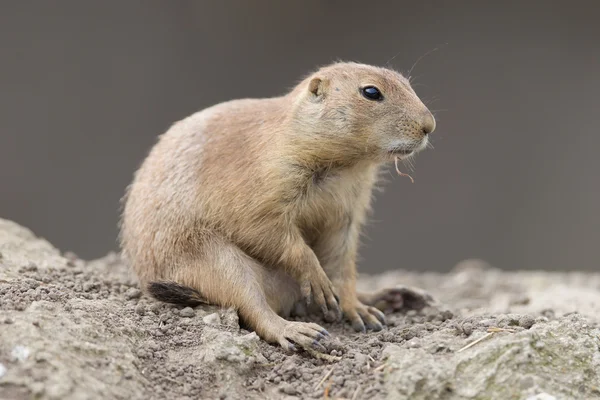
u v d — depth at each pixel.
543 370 8.22
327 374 8.55
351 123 9.90
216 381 8.38
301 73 31.92
